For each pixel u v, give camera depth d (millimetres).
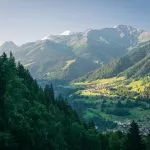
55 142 171375
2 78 183000
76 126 197250
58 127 179875
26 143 151125
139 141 143000
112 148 199250
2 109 159500
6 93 170875
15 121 156000
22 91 195250
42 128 171125
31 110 178500
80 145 190375
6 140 141625
